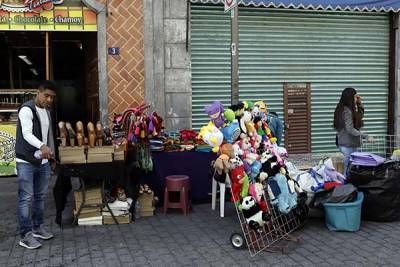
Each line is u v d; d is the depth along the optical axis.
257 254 4.59
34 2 7.80
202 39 8.62
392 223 5.57
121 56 8.20
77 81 11.31
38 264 4.36
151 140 6.32
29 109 4.67
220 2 8.41
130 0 8.16
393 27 9.53
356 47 9.49
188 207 6.19
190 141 6.82
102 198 5.59
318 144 9.43
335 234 5.19
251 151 5.14
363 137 6.85
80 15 8.02
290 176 5.14
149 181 6.41
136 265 4.32
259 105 5.89
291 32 9.06
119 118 6.12
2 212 6.13
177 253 4.63
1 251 4.71
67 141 5.39
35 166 4.78
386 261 4.38
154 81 8.37
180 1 8.35
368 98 9.70
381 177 5.50
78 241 5.00
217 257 4.52
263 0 8.27
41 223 5.04
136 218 5.89
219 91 8.80
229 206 6.48
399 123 9.66
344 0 8.72
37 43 10.18
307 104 9.28
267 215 4.65
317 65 9.29
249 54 8.88
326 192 5.40
